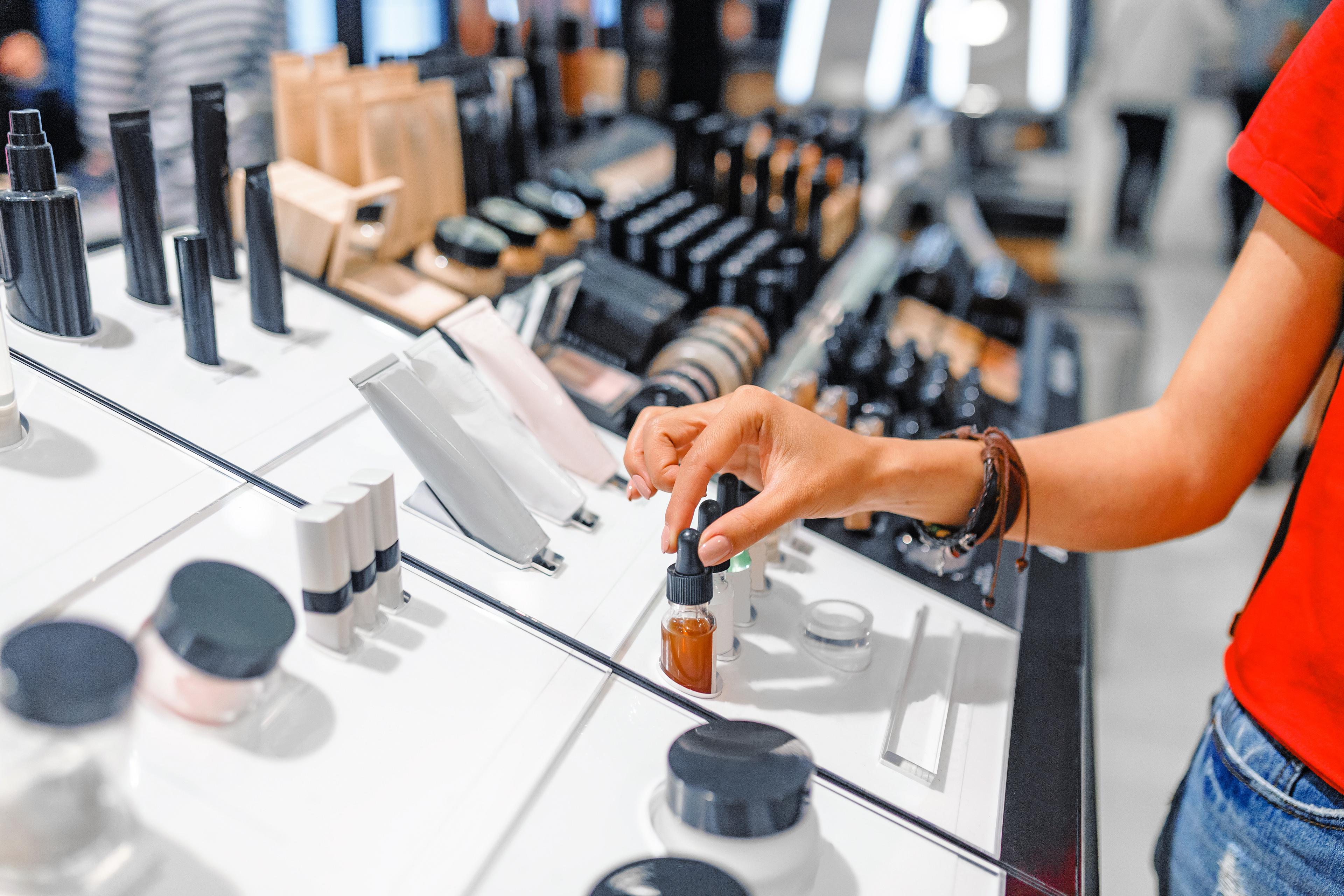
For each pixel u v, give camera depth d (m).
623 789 0.56
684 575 0.63
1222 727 0.79
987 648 0.85
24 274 0.74
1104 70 4.14
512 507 0.72
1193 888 0.81
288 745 0.52
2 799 0.39
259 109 1.10
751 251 1.37
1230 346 0.75
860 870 0.56
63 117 0.89
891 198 2.41
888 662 0.77
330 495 0.58
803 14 2.76
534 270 1.18
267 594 0.52
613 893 0.47
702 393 1.03
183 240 0.77
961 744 0.71
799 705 0.69
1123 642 2.17
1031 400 1.56
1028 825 0.65
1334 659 0.68
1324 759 0.70
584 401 1.02
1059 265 4.05
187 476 0.67
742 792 0.51
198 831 0.46
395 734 0.55
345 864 0.47
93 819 0.41
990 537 0.76
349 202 0.98
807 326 1.46
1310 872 0.71
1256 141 0.70
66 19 0.87
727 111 2.28
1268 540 2.60
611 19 1.76
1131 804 1.75
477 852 0.50
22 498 0.60
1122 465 0.77
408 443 0.71
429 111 1.14
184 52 1.00
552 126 1.56
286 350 0.87
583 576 0.74
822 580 0.87
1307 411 2.91
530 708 0.60
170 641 0.48
